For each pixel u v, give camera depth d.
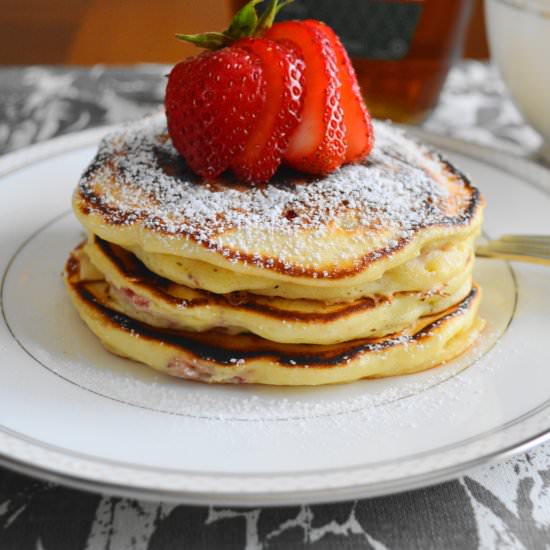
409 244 0.30
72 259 0.34
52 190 0.37
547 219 0.37
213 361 0.30
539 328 0.32
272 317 0.30
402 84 0.44
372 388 0.30
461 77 0.51
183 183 0.31
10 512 0.27
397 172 0.33
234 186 0.31
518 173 0.38
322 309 0.30
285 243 0.30
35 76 0.48
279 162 0.31
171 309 0.30
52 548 0.27
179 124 0.31
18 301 0.33
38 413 0.29
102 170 0.32
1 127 0.44
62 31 0.62
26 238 0.35
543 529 0.27
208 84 0.30
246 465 0.27
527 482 0.28
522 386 0.30
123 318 0.31
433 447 0.28
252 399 0.30
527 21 0.40
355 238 0.30
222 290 0.30
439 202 0.32
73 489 0.28
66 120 0.44
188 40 0.31
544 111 0.41
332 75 0.31
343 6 0.42
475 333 0.32
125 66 0.50
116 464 0.27
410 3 0.42
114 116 0.45
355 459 0.28
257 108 0.30
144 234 0.30
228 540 0.27
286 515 0.27
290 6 0.42
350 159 0.32
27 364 0.30
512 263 0.35
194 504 0.26
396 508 0.28
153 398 0.30
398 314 0.31
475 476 0.29
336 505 0.28
